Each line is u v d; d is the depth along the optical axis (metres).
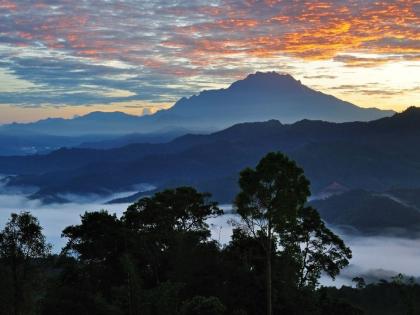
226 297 41.22
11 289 30.67
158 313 30.12
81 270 41.44
